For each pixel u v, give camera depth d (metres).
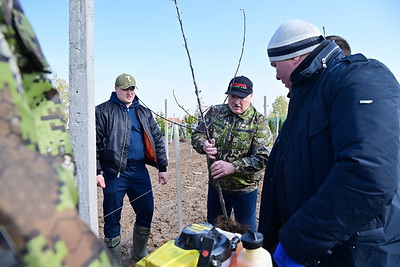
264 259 1.47
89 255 0.52
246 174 3.25
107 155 3.54
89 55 2.20
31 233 0.47
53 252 0.48
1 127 0.54
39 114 0.73
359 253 1.48
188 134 24.41
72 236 0.51
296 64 1.72
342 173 1.30
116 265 0.57
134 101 3.86
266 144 3.33
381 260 1.47
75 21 2.18
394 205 1.50
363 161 1.26
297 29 1.68
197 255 1.58
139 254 3.95
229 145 3.35
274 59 1.79
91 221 2.27
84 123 2.23
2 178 0.47
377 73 1.43
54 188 0.52
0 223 0.46
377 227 1.47
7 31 0.64
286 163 1.69
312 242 1.37
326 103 1.54
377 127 1.29
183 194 7.02
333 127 1.45
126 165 3.67
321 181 1.54
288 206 1.72
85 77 2.19
